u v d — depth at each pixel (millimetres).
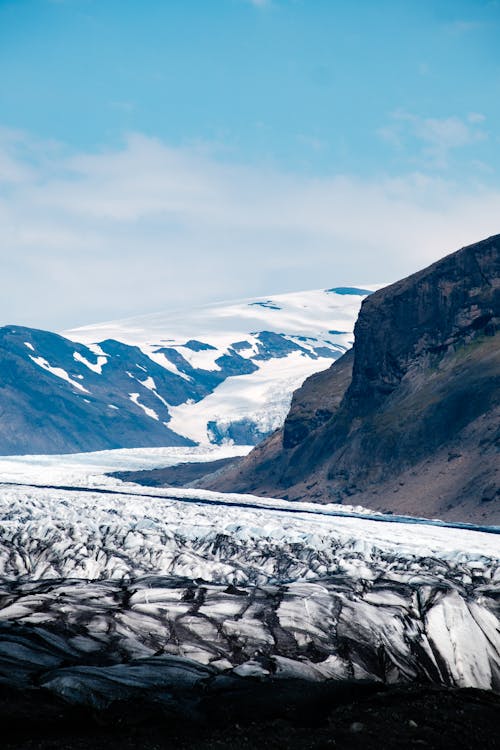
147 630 51094
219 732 29766
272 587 63062
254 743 28422
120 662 43812
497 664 58875
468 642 59750
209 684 38094
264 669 45812
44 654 42312
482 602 67438
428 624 61062
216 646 50594
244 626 54062
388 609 61281
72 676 34688
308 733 29859
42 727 29016
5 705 30906
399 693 36625
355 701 35219
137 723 30672
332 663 51375
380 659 54750
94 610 53281
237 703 34562
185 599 58625
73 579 65812
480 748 29797
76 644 46000
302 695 36000
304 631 54406
